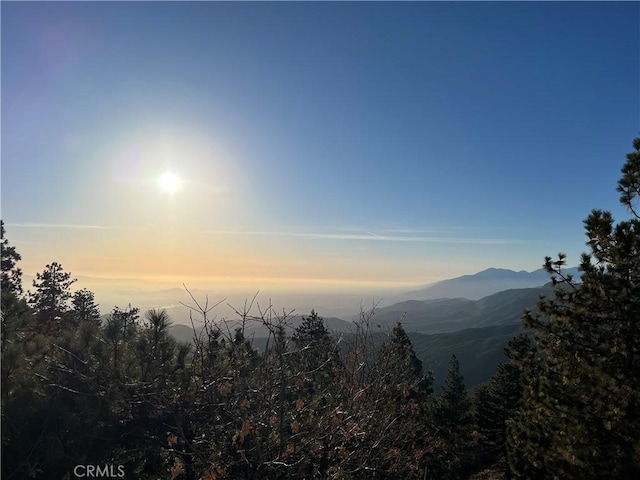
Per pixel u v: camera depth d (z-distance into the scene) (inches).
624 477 310.7
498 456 1023.6
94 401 240.2
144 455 258.2
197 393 265.7
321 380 366.9
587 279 364.8
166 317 273.6
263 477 248.5
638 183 354.3
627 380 325.1
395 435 331.9
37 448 218.4
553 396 371.2
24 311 265.9
